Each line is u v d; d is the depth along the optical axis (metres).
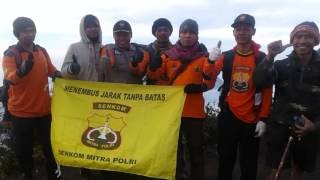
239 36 2.64
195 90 2.71
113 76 2.83
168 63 2.78
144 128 2.70
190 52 2.75
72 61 2.82
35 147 3.44
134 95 2.74
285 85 2.45
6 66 2.73
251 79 2.65
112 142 2.73
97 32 2.86
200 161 2.79
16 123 2.83
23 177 3.21
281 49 2.43
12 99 2.82
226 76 2.71
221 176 2.82
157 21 3.06
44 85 2.85
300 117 2.41
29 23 2.76
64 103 2.80
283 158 2.42
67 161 2.75
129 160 2.68
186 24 2.72
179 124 2.65
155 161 2.65
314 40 2.39
